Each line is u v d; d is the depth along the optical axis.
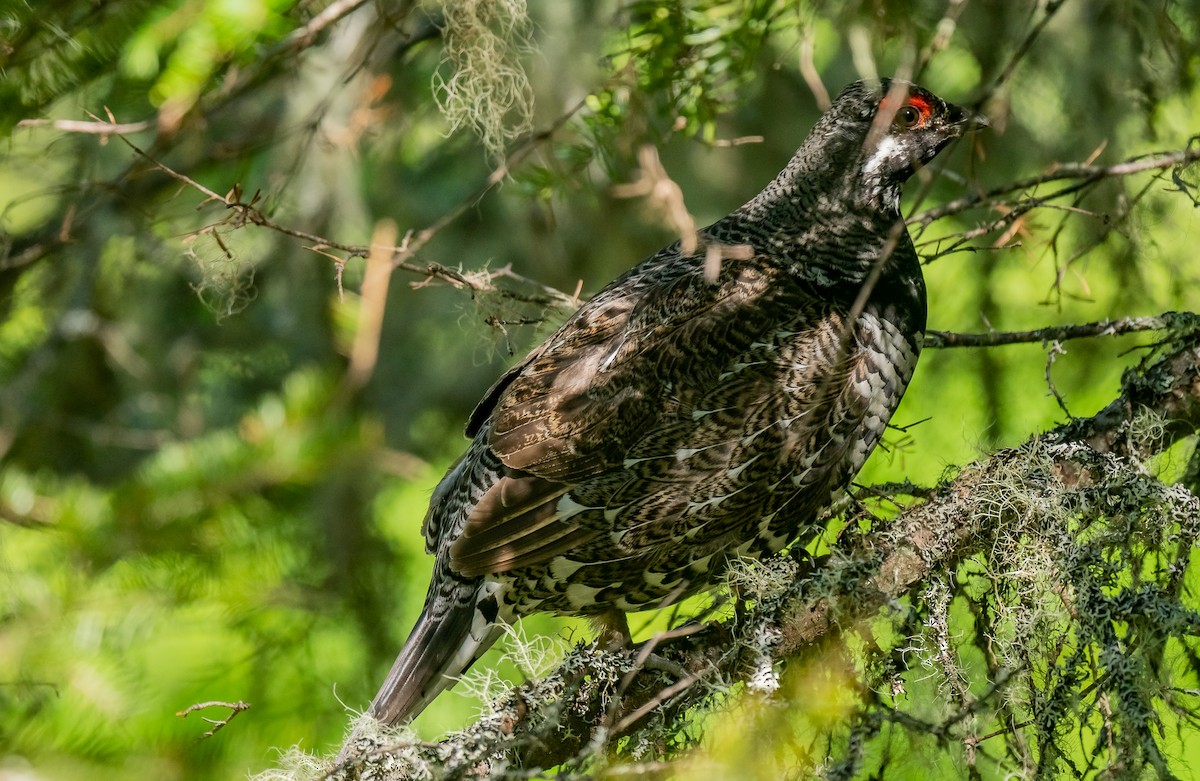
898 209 8.33
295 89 10.46
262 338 12.34
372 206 12.24
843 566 6.95
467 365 13.19
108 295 11.62
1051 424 11.05
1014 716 6.68
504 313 9.84
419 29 9.96
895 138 8.28
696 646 7.33
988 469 7.15
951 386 11.56
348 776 6.52
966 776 6.75
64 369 11.73
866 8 7.81
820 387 7.59
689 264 8.10
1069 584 6.62
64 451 11.83
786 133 12.45
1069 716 7.05
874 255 8.05
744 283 7.86
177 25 7.80
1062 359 11.16
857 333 7.74
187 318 12.33
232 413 12.42
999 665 6.81
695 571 7.84
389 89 10.45
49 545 8.05
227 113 9.59
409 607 13.23
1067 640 7.07
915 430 11.33
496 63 8.00
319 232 11.62
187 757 7.99
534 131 8.52
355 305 10.59
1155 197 9.61
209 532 8.07
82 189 8.36
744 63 8.31
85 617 8.23
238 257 8.88
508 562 7.74
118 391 12.12
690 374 7.64
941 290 11.81
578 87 9.97
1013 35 9.27
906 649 6.70
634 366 7.73
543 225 12.27
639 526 7.66
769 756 6.38
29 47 7.79
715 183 12.44
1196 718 6.27
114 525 7.93
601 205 12.22
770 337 7.66
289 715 10.07
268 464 8.09
